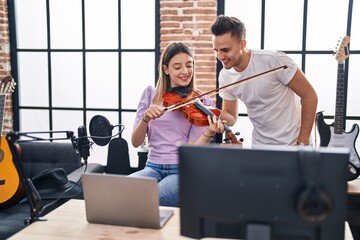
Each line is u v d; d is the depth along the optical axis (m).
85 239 1.47
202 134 2.43
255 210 1.17
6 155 2.91
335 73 3.35
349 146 2.76
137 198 1.52
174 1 3.46
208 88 3.48
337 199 1.13
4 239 2.34
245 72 2.44
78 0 3.78
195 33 3.44
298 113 2.49
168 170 2.43
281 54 2.38
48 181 2.71
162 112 2.36
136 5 3.66
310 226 1.14
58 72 3.92
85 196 1.59
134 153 3.84
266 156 1.15
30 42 3.94
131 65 3.76
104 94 3.86
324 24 3.32
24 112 4.04
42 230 1.56
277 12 3.38
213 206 1.20
